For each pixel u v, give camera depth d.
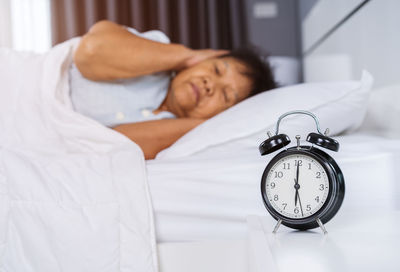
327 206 0.73
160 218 0.95
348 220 0.83
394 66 1.22
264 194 0.77
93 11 2.67
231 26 2.76
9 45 2.57
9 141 1.19
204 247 0.91
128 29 1.70
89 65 1.41
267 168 0.77
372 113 1.43
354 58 1.61
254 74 1.64
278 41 2.88
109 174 0.95
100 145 1.18
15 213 0.90
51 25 2.62
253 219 0.86
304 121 1.12
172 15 2.74
